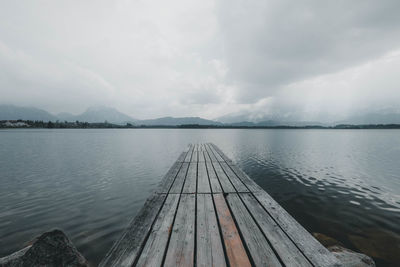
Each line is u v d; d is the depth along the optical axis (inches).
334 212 285.4
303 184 426.3
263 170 555.8
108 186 411.2
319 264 73.4
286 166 607.8
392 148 1101.7
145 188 397.1
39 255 114.3
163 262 76.0
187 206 133.3
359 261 140.7
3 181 448.8
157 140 1806.1
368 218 264.5
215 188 174.4
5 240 210.5
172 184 188.1
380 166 611.5
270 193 369.4
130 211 285.0
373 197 346.0
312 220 262.1
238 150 987.3
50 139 1862.7
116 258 77.0
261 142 1489.9
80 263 124.8
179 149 1090.7
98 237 215.8
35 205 306.7
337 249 167.0
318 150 997.2
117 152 958.4
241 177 214.8
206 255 80.0
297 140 1727.4
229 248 84.8
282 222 107.6
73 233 223.9
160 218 114.0
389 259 178.7
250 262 78.1
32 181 449.4
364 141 1649.9
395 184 426.6
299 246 84.5
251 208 128.9
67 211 283.6
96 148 1129.4
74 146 1237.1
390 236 218.7
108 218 262.2
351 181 449.1
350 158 755.4
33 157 793.6
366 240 212.1
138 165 636.7
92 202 319.9
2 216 266.8
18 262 113.6
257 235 95.5
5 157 789.2
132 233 96.1
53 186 409.7
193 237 93.4
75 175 505.0
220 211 125.7
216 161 323.6
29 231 228.7
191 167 273.6
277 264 74.6
